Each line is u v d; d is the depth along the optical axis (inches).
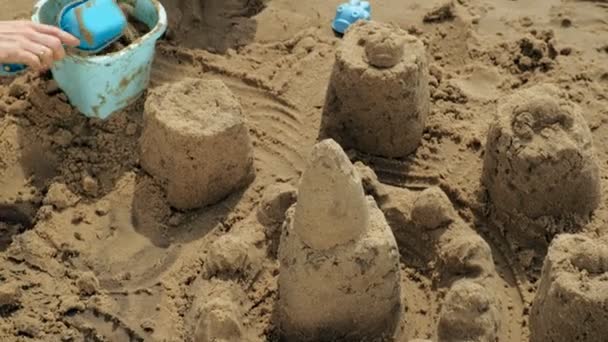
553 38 77.2
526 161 63.5
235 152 66.2
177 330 61.4
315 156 56.2
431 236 64.5
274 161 69.9
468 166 69.4
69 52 68.5
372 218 59.9
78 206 67.1
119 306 62.6
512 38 78.3
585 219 65.7
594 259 57.6
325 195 56.6
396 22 79.7
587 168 64.1
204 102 66.5
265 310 62.5
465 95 73.4
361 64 67.2
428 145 70.9
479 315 58.6
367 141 69.8
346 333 60.9
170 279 63.6
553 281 57.7
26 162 68.7
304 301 59.3
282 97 73.6
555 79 74.9
